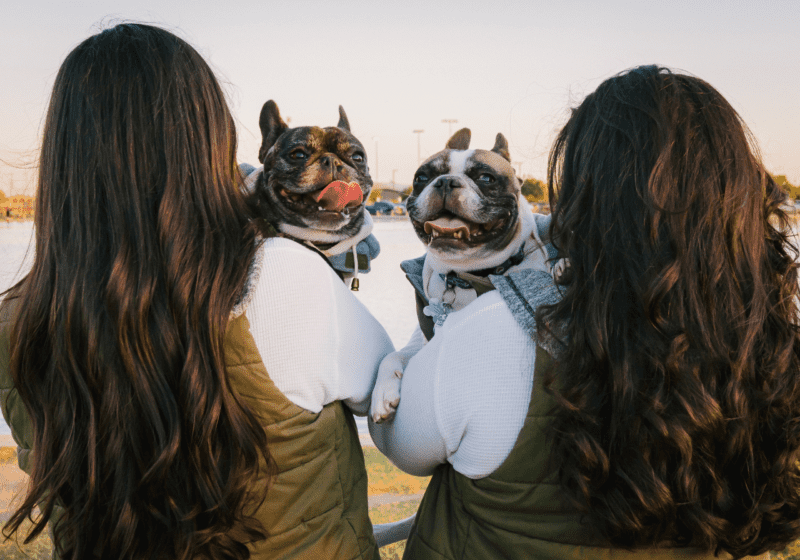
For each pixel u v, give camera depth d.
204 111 1.16
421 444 1.21
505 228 2.04
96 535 1.07
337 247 2.36
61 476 1.06
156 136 1.09
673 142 1.04
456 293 2.13
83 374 1.04
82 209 1.07
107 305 1.01
